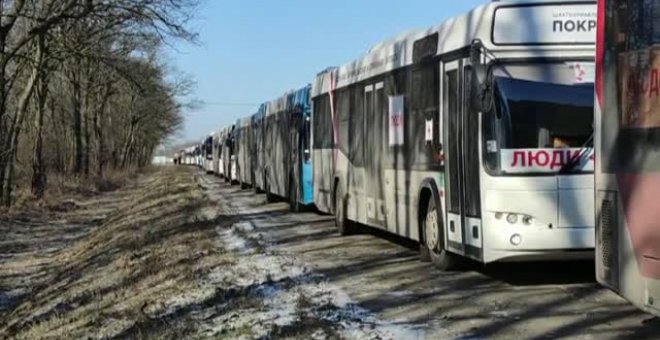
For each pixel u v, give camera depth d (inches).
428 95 463.5
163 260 590.9
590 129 379.2
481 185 387.2
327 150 749.9
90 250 780.0
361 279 454.3
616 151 280.1
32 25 1114.1
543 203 375.9
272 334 318.3
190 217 928.3
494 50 382.9
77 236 989.8
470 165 401.1
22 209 1179.9
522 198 376.5
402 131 513.0
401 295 400.5
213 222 834.2
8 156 1189.1
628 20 270.4
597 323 328.2
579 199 376.2
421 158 477.1
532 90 380.2
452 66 424.8
